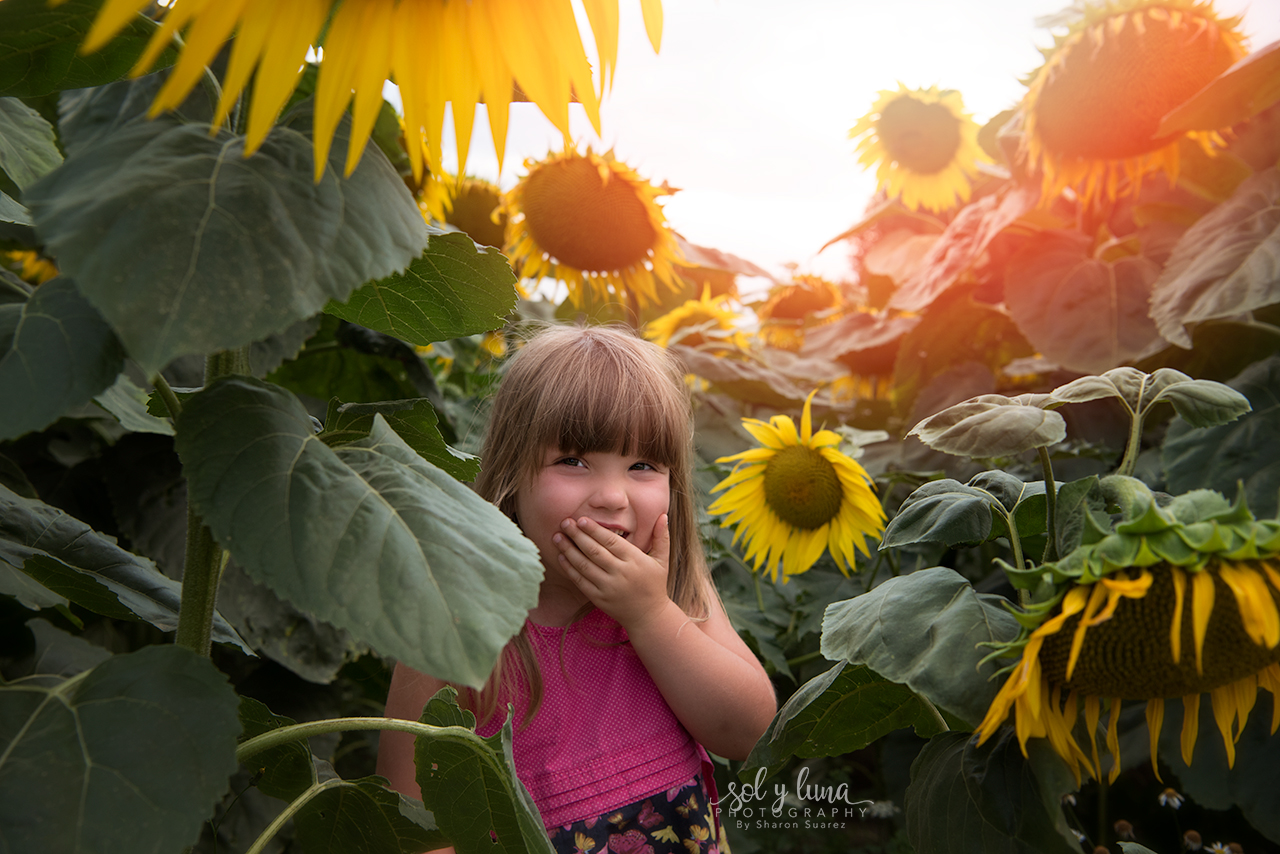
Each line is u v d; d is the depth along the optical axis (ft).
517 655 4.17
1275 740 5.17
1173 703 5.50
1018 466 6.61
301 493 1.79
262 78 1.56
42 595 3.06
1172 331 5.48
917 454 7.51
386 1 1.72
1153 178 7.28
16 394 1.63
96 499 5.16
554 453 4.20
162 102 1.46
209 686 1.79
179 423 1.88
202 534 2.20
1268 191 5.68
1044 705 2.30
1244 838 6.32
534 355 4.48
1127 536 2.04
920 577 2.72
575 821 3.98
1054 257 7.01
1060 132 6.53
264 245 1.57
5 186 3.13
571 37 1.84
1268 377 5.05
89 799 1.61
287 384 6.75
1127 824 6.10
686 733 4.33
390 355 6.13
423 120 1.78
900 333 8.83
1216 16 6.01
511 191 8.25
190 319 1.46
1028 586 2.16
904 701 3.14
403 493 1.89
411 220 1.81
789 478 5.67
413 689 3.92
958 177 9.37
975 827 2.47
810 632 6.68
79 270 1.45
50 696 1.80
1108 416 6.81
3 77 2.12
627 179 7.97
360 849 2.69
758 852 6.97
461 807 2.41
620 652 4.35
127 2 1.39
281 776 2.68
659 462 4.36
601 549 3.97
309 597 1.64
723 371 8.63
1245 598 1.91
